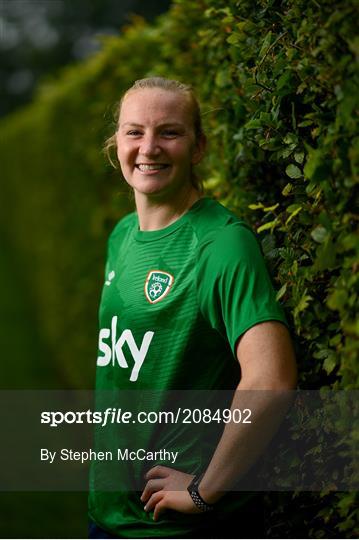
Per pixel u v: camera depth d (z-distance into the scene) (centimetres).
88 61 1068
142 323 372
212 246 350
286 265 353
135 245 390
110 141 469
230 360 365
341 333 334
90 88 986
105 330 403
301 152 352
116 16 5225
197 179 409
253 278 335
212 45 495
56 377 1401
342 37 297
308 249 341
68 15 5569
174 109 384
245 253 340
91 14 5450
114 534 385
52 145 1352
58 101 1243
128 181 399
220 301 344
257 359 325
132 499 380
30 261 1964
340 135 292
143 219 395
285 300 377
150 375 370
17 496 858
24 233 2084
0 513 812
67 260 1233
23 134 1888
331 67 307
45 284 1570
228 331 339
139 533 372
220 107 488
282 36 354
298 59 338
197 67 571
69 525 775
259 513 387
